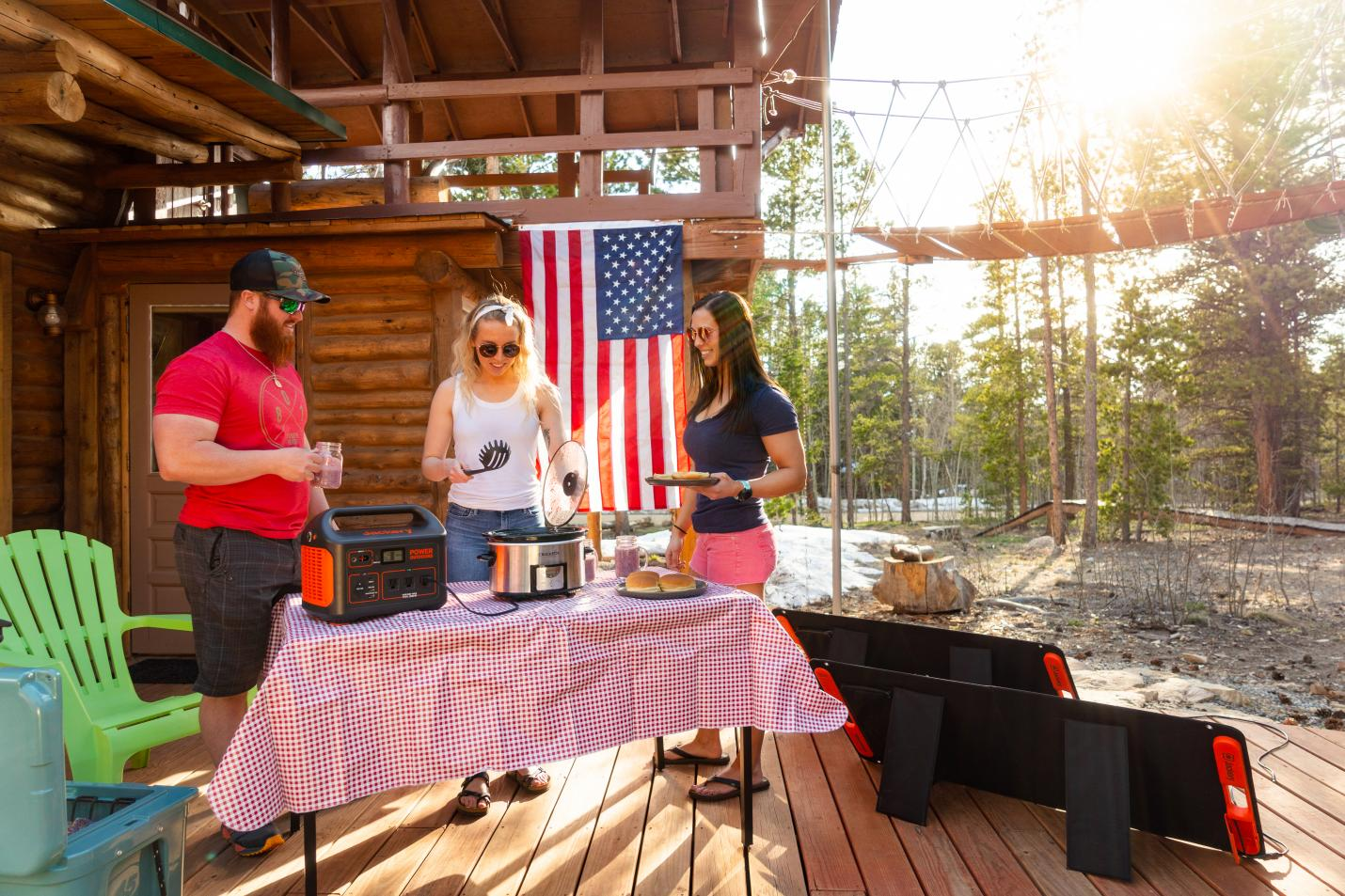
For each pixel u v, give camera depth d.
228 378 2.73
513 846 2.91
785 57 8.02
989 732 3.12
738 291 8.17
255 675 2.89
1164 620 8.12
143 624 3.74
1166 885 2.65
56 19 3.69
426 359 5.74
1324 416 21.64
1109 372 17.91
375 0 6.41
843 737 4.01
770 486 3.06
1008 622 8.16
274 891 2.61
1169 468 15.80
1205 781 2.76
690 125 9.28
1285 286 18.88
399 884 2.65
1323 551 12.75
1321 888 2.62
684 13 7.42
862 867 2.75
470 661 2.32
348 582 2.34
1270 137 15.51
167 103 4.48
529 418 3.33
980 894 2.59
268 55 7.79
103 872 1.80
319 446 2.60
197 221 5.61
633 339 6.06
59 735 1.69
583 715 2.44
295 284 2.86
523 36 7.72
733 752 3.78
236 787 2.04
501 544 2.66
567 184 8.61
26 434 5.54
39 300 5.55
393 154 6.05
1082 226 6.65
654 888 2.62
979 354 24.00
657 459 6.06
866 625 3.90
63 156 5.64
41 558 3.58
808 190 22.22
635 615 2.52
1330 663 6.43
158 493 5.81
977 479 28.17
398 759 2.26
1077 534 18.47
